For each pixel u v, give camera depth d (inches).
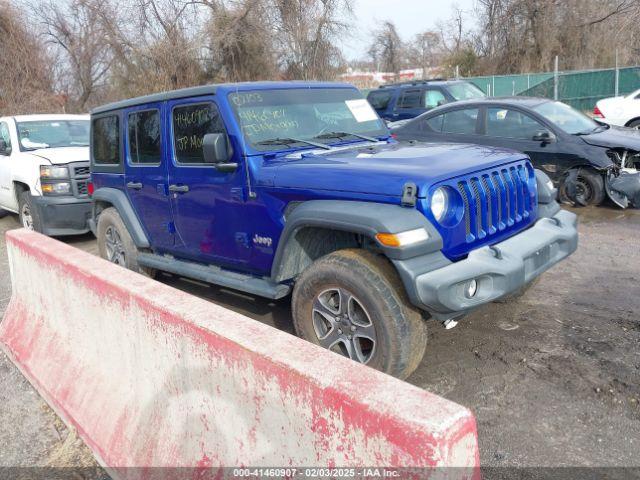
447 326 146.5
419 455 61.6
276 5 1078.4
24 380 168.1
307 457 75.7
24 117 388.2
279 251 156.1
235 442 89.0
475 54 1407.5
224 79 1069.1
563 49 1266.0
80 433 130.1
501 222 153.7
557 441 120.9
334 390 71.3
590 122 356.5
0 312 229.1
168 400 105.4
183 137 191.6
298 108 187.9
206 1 1063.6
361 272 136.3
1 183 381.4
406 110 564.4
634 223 295.3
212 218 184.7
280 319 200.2
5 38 952.9
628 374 143.8
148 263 221.6
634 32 1189.1
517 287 140.5
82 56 1088.2
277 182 158.7
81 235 375.9
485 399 138.8
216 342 90.4
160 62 1031.6
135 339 113.8
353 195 142.3
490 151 166.7
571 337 167.0
